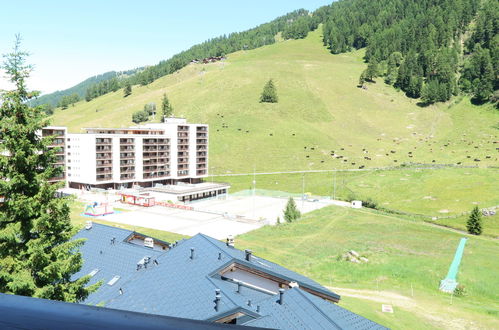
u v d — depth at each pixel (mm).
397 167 166500
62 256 21547
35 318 1767
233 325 2105
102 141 129250
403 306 49281
